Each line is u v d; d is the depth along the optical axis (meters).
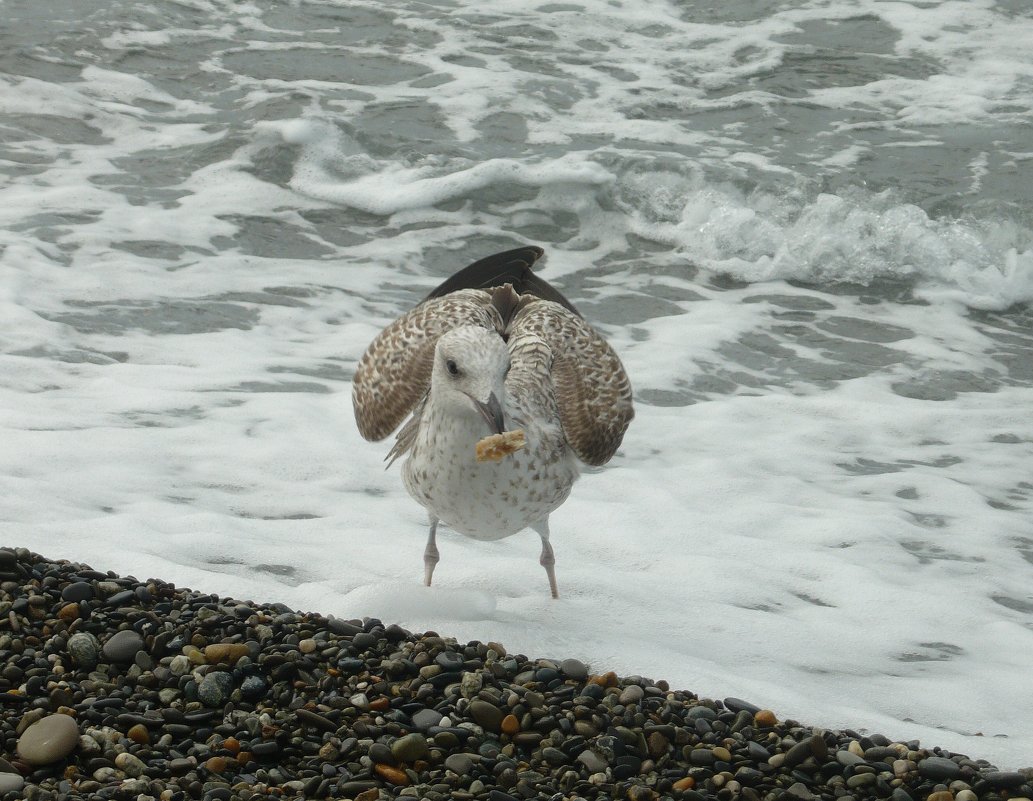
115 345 11.00
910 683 6.75
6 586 6.21
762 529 8.72
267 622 6.20
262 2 19.11
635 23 19.08
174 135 15.67
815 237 14.23
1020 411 11.12
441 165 15.18
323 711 5.57
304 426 9.67
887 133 16.31
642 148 15.70
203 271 12.79
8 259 12.34
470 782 5.22
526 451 6.80
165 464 8.91
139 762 5.09
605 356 7.64
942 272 13.88
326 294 12.60
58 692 5.44
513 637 6.55
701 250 14.30
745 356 12.04
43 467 8.61
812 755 5.57
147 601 6.31
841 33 18.83
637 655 6.48
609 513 8.80
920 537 8.74
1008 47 18.41
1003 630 7.46
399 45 18.12
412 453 7.02
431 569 7.40
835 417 10.83
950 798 5.34
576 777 5.29
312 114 15.97
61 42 17.39
